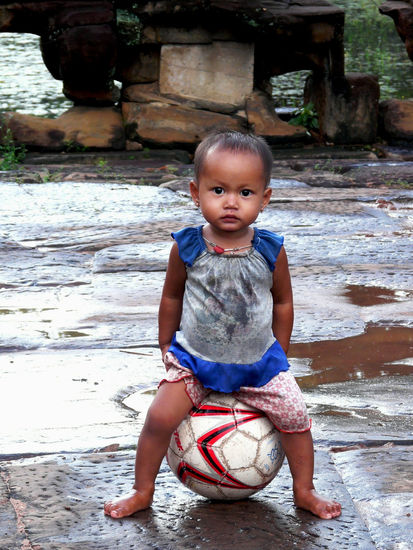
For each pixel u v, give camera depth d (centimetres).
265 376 271
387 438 350
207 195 261
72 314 543
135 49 1173
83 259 673
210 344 268
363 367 454
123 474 306
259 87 1235
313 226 784
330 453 327
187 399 269
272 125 1205
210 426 268
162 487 295
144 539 258
